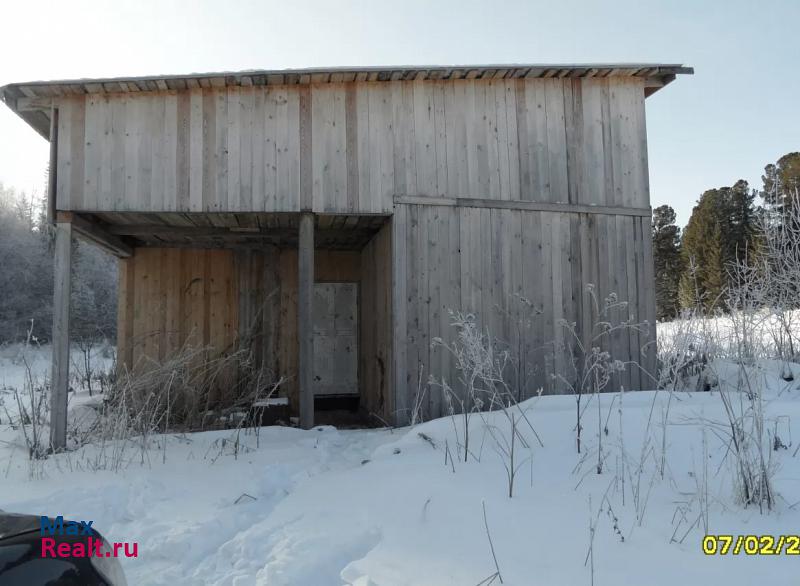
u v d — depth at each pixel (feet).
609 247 22.97
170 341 30.50
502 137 22.48
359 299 32.78
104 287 62.49
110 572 6.42
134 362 29.96
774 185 19.84
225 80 20.33
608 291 22.75
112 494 13.47
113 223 24.75
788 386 16.96
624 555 8.20
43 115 21.58
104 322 55.93
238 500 13.05
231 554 10.28
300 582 8.59
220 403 25.84
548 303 22.20
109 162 20.11
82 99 20.25
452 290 21.56
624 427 13.32
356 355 32.76
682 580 7.43
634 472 11.27
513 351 21.63
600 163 23.17
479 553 8.63
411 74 21.24
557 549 8.52
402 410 20.84
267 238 28.53
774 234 18.86
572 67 22.03
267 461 16.40
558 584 7.53
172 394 23.94
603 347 22.35
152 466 16.26
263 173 20.88
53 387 19.21
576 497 10.40
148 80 19.58
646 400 15.65
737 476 9.91
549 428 13.93
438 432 15.21
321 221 24.18
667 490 10.47
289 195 20.92
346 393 32.45
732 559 7.89
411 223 21.49
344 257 33.06
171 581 9.45
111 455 17.31
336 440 18.48
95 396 31.22
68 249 19.94
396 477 12.42
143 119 20.43
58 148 19.99
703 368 19.75
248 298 30.71
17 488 14.46
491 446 13.55
